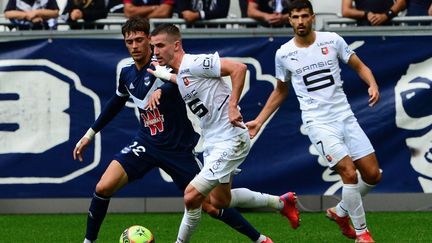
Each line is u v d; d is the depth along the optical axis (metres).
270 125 33.16
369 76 25.62
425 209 34.09
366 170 25.58
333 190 33.09
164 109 23.53
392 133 33.00
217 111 22.52
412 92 32.97
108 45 33.12
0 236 28.92
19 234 29.34
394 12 33.66
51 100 33.09
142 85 23.88
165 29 22.23
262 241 24.50
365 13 33.84
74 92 33.12
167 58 22.34
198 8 34.09
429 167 33.00
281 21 33.84
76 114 33.16
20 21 34.53
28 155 33.12
